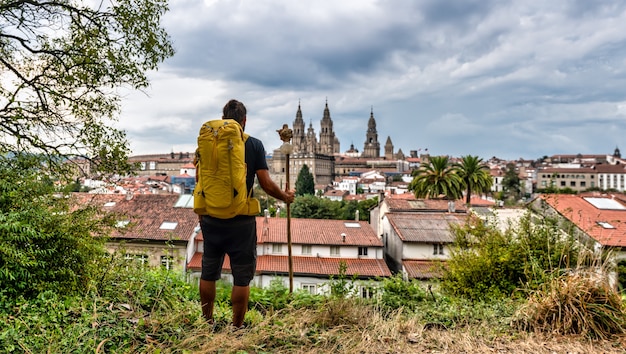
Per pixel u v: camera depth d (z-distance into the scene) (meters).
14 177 6.05
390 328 4.36
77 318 3.92
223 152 3.33
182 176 170.00
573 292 4.64
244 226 3.70
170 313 4.12
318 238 30.36
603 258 5.35
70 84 10.39
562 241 9.33
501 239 10.86
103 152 10.25
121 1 10.34
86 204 6.55
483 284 10.26
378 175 194.12
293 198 4.34
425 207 40.94
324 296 5.43
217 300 5.51
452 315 5.05
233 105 3.74
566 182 158.75
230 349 3.42
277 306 5.37
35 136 9.81
